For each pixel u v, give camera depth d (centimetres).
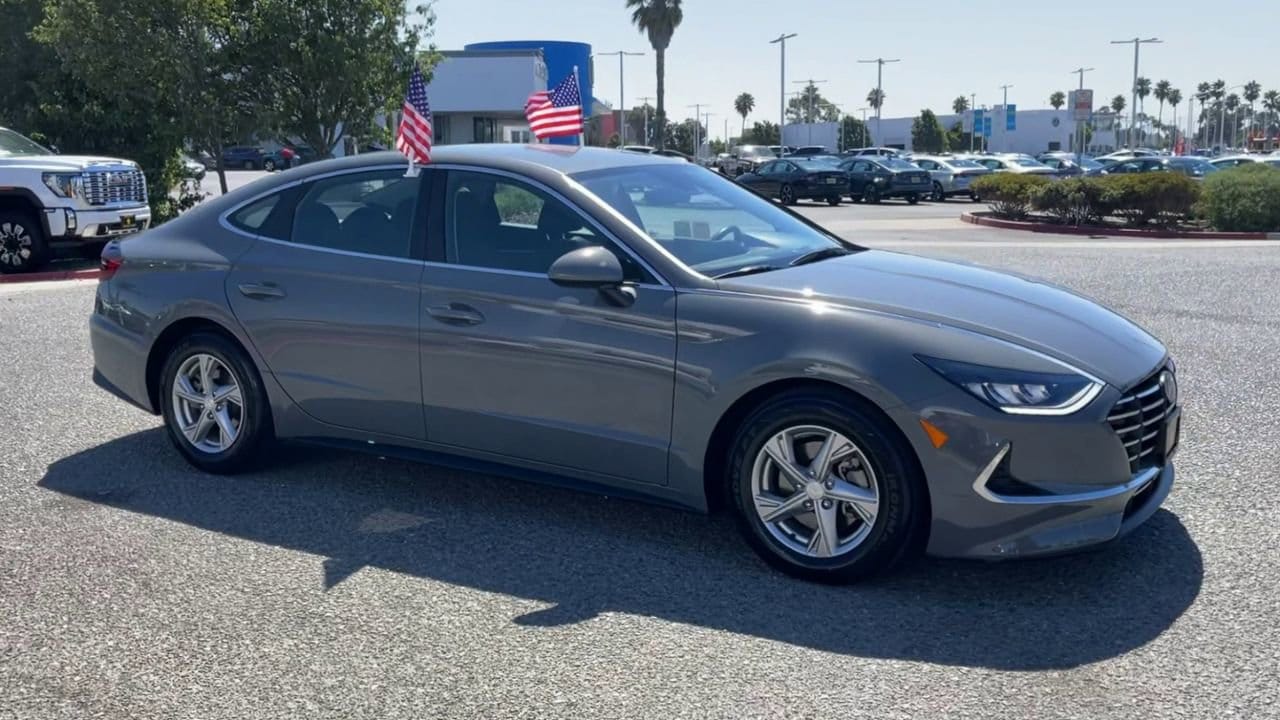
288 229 566
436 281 511
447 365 509
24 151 1548
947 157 4212
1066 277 1304
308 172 572
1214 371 788
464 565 462
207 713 346
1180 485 542
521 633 399
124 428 678
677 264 470
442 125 3975
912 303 446
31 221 1458
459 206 521
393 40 2022
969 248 1738
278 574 454
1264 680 354
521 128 3944
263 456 585
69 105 2006
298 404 557
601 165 538
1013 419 404
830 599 425
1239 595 418
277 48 1934
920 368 414
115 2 1866
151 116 1973
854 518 437
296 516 523
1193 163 3734
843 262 509
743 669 369
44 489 563
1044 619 403
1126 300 1120
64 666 378
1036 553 408
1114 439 412
